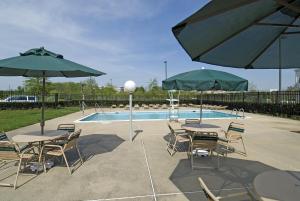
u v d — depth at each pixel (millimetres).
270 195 2189
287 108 16500
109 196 3943
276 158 6090
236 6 1484
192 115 20281
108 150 6973
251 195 2684
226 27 2254
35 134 5617
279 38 2979
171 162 5773
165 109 25578
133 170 5191
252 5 2068
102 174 4945
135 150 6969
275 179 2555
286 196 2172
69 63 5148
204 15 1533
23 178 4734
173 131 6988
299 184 2430
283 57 3305
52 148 5496
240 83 6445
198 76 6586
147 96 30172
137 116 19922
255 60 3285
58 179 4676
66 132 5855
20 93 27359
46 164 5352
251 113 20047
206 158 6090
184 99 30422
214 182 4500
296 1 1960
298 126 11953
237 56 3020
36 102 24953
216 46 2623
